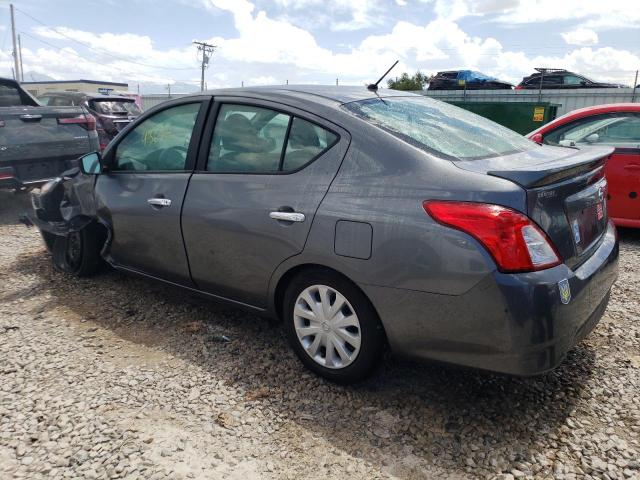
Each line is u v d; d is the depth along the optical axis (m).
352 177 2.69
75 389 2.91
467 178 2.39
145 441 2.47
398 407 2.75
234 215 3.10
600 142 5.90
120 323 3.78
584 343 3.38
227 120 3.33
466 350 2.40
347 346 2.82
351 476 2.28
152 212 3.61
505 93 20.98
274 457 2.39
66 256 4.79
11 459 2.36
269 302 3.13
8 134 6.59
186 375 3.07
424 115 3.16
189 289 3.66
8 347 3.40
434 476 2.27
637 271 4.77
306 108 2.99
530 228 2.27
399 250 2.46
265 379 3.02
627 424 2.57
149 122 3.85
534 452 2.40
